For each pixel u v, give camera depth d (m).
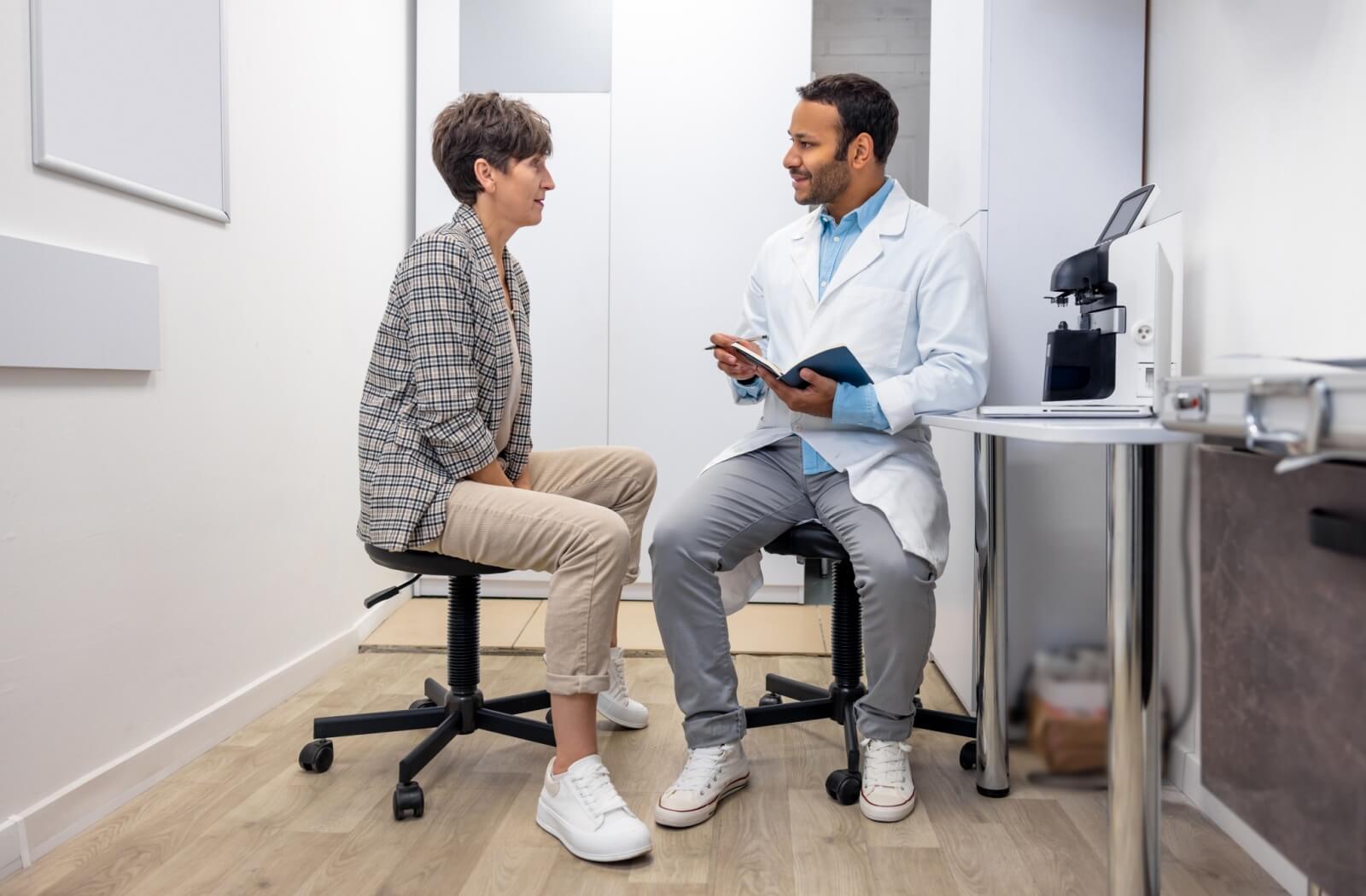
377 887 1.42
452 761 1.94
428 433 1.69
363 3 2.84
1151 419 1.34
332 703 2.28
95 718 1.64
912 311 1.87
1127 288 1.58
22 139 1.46
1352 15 1.30
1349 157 1.31
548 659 1.60
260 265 2.20
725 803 1.74
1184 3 1.85
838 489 1.79
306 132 2.44
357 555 2.82
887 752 1.71
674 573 1.73
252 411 2.16
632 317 3.24
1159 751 1.19
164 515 1.83
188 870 1.47
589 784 1.55
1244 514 0.99
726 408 3.24
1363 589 0.80
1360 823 0.80
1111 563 1.19
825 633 2.96
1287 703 0.91
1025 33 2.05
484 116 1.81
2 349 1.40
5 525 1.44
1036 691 1.91
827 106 1.86
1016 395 2.07
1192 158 1.81
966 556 2.24
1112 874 1.21
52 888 1.40
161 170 1.80
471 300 1.74
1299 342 1.43
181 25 1.85
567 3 3.21
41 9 1.49
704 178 3.21
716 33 3.19
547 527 1.61
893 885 1.43
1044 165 2.06
